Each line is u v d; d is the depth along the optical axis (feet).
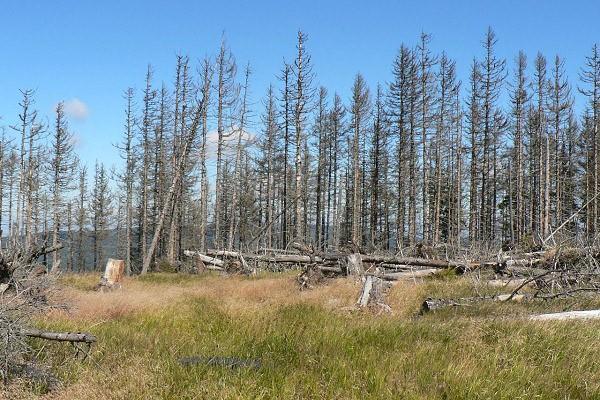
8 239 27.27
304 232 165.78
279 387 17.24
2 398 17.19
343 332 24.79
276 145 144.66
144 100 142.31
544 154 157.17
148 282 63.98
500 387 17.08
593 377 18.33
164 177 146.30
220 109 113.91
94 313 34.73
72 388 18.01
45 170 147.95
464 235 152.66
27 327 20.88
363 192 174.91
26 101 144.56
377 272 54.39
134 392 16.98
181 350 23.45
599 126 144.87
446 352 21.17
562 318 28.81
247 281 58.95
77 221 197.16
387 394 16.57
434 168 157.89
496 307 35.12
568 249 48.57
